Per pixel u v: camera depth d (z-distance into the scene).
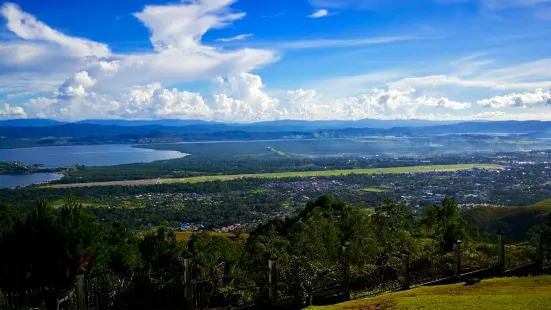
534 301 18.75
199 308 22.44
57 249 24.53
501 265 30.34
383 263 33.16
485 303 18.83
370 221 40.81
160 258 37.09
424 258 33.09
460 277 28.31
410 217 53.44
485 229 96.56
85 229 25.72
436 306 18.88
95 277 24.39
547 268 31.41
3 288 23.41
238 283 27.92
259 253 32.72
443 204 54.03
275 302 22.83
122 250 33.28
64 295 22.66
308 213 49.78
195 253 37.34
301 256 27.69
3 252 24.17
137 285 24.50
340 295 24.53
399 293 24.02
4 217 38.03
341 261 26.44
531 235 41.62
